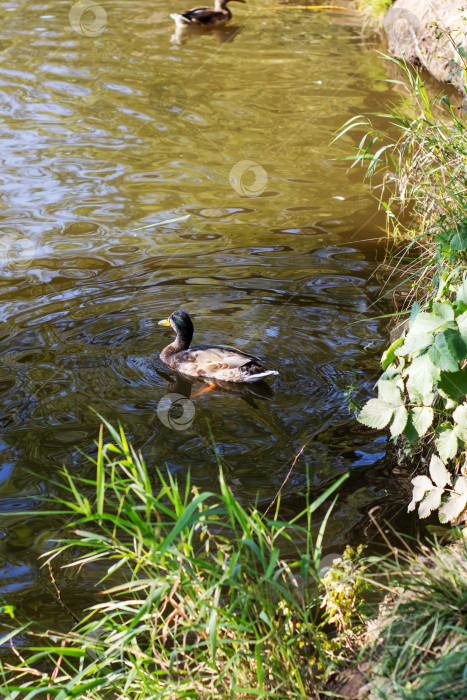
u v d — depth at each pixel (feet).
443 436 14.34
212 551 14.67
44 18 61.62
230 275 27.17
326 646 11.55
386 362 15.53
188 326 22.49
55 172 36.29
